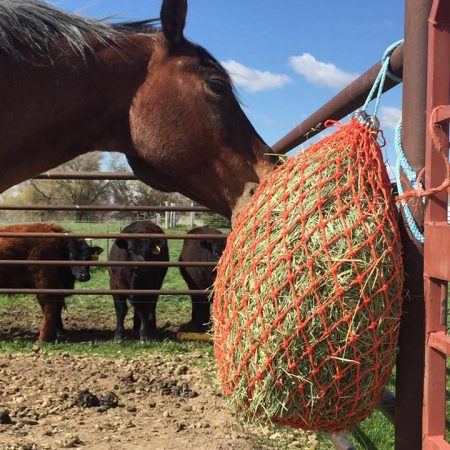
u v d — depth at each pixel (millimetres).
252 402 1484
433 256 1363
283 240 1437
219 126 2377
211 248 7234
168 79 2391
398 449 1534
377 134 1572
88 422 4004
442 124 1365
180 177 2473
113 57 2383
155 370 5387
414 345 1492
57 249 7168
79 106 2367
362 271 1380
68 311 8828
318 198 1442
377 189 1485
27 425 3910
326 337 1378
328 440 3588
